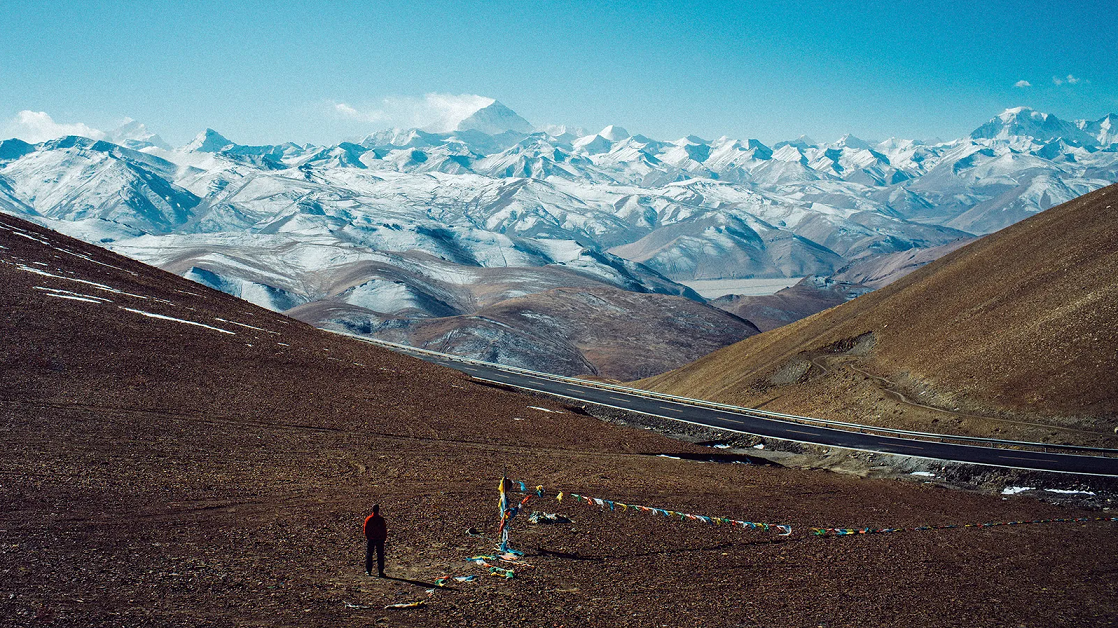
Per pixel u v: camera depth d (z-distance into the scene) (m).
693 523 33.69
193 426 38.94
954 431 61.00
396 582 23.11
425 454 41.09
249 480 32.34
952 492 46.47
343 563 24.41
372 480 34.88
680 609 22.89
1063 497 45.34
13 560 21.70
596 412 66.50
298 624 19.14
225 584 21.61
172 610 19.41
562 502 34.84
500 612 21.30
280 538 26.11
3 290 52.97
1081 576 30.08
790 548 31.08
